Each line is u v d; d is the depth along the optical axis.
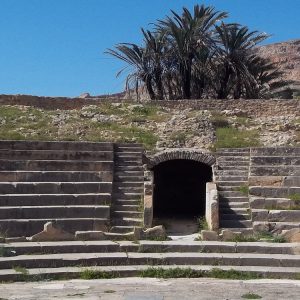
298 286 14.23
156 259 16.56
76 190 21.69
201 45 51.03
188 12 52.00
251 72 53.84
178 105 38.34
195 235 20.06
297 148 26.11
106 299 12.32
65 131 31.36
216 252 17.34
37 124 32.47
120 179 23.84
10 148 25.20
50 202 20.58
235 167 25.33
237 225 20.22
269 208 20.80
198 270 15.67
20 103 37.78
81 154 25.05
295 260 16.36
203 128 31.58
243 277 15.49
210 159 26.05
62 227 19.42
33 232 19.08
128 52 52.50
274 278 15.47
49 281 14.95
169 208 29.20
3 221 18.86
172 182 29.73
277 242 18.06
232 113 36.84
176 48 51.62
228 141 29.92
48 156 24.73
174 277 15.50
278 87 58.56
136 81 52.84
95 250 17.31
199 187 29.61
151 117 34.78
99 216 20.19
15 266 15.81
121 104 37.62
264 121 34.59
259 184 23.08
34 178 22.27
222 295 12.85
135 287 13.95
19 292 13.24
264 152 26.31
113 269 15.72
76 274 15.52
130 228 19.91
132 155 26.34
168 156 26.23
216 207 19.94
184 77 52.47
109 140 29.45
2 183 20.89
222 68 53.34
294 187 21.95
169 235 20.19
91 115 34.91
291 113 37.19
